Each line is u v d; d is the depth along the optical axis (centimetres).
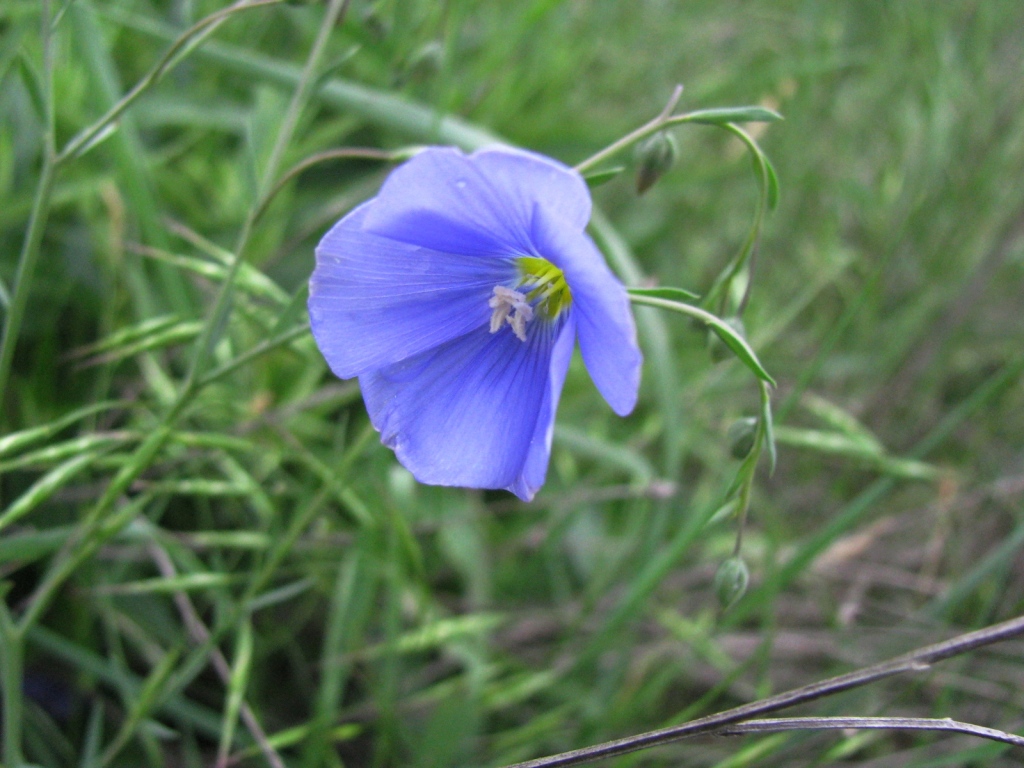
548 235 9
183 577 15
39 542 13
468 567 20
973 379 26
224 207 21
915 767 15
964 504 21
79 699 17
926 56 26
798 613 21
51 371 19
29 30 19
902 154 27
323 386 21
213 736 18
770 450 11
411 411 12
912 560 22
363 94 19
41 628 16
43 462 16
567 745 18
